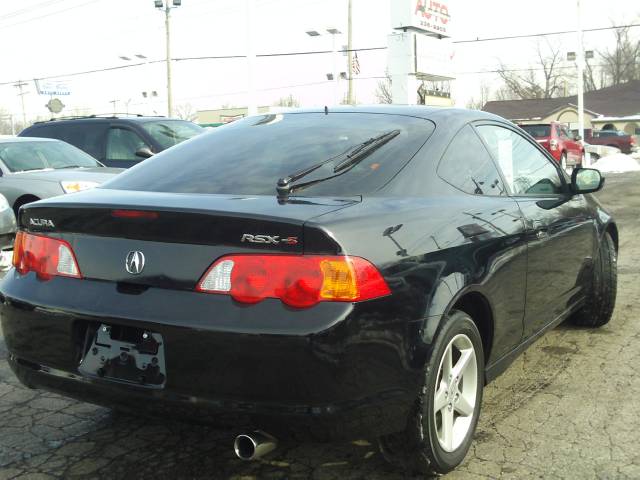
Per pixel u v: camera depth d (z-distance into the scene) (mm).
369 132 3264
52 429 3426
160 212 2477
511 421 3443
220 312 2363
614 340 4746
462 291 2787
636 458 3045
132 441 3285
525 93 79938
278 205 2535
